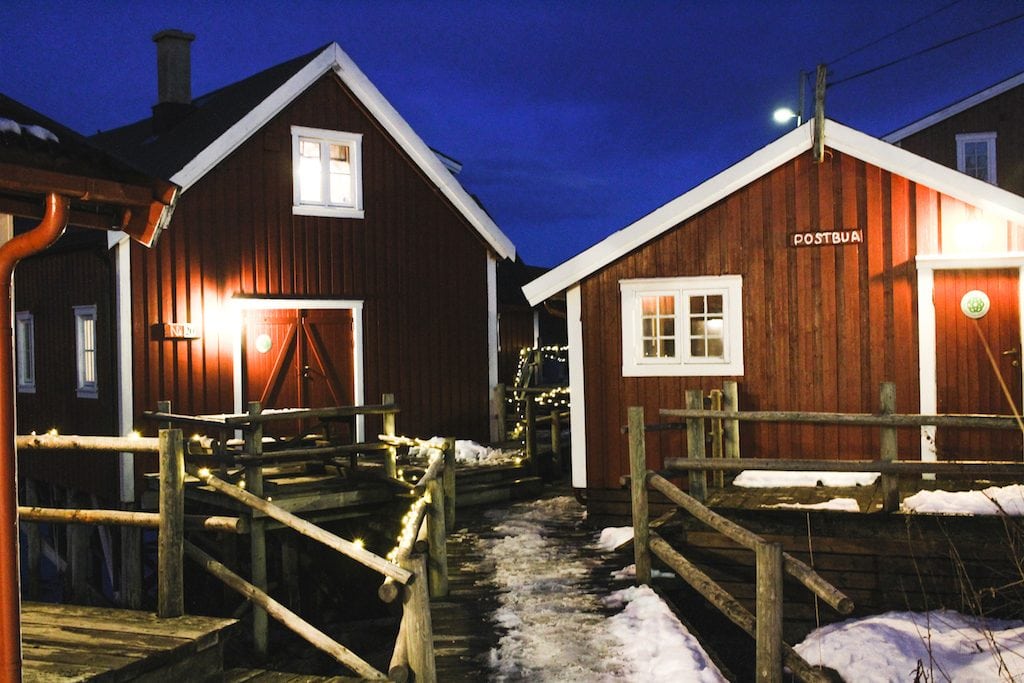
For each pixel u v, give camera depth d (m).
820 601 7.75
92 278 13.65
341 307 15.06
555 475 13.99
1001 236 9.59
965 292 9.78
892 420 7.64
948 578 7.40
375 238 15.52
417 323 15.99
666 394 10.52
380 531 10.87
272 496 10.13
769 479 9.73
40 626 5.93
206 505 11.33
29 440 6.56
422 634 5.43
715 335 10.50
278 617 6.61
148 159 14.62
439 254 16.34
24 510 6.56
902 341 9.87
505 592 7.86
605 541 9.57
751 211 10.28
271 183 14.39
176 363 13.36
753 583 7.95
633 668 6.11
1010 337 9.67
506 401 18.44
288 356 14.55
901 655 6.36
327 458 11.73
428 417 16.05
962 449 9.73
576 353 10.77
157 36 16.70
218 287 13.78
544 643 6.59
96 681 4.97
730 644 7.70
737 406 10.05
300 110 14.71
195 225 13.55
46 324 15.27
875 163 9.89
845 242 10.01
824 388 10.08
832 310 10.06
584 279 10.78
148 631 5.81
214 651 5.91
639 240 10.52
